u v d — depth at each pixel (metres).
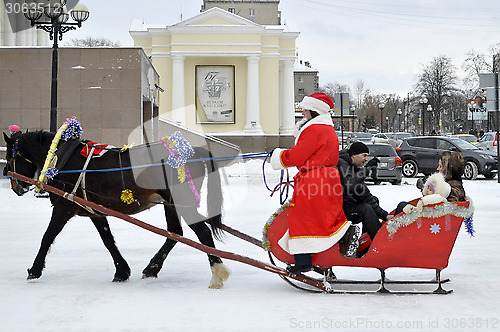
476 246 10.59
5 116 22.86
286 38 37.94
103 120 22.89
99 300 7.09
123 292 7.49
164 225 13.03
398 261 7.16
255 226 12.86
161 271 8.76
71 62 22.83
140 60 22.84
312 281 7.32
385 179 23.83
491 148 34.12
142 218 14.07
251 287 7.77
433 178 7.17
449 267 8.92
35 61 22.86
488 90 23.58
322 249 7.08
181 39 35.81
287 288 7.71
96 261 9.45
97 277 8.38
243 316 6.37
